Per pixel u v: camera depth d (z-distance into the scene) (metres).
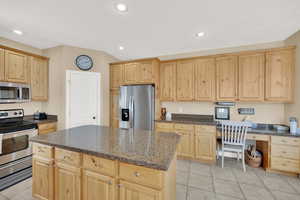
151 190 1.08
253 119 3.01
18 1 1.68
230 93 2.93
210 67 3.09
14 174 2.32
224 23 2.17
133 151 1.26
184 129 3.07
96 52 3.52
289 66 2.52
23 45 3.05
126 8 1.82
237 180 2.27
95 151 1.26
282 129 2.60
